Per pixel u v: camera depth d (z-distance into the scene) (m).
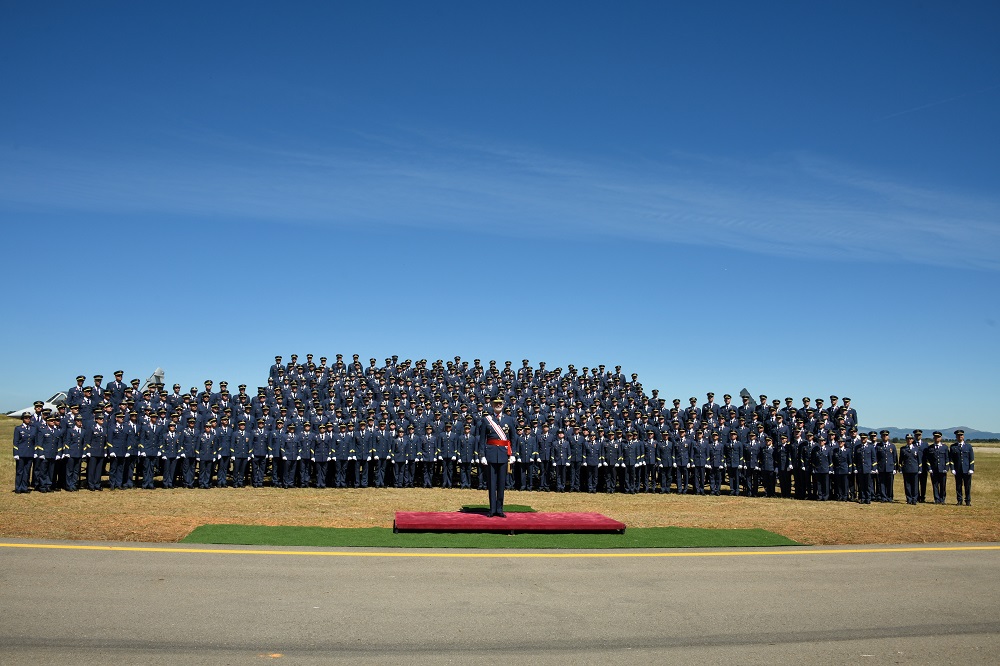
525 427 25.69
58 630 8.43
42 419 20.86
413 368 31.95
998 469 36.59
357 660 7.80
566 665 7.83
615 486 26.08
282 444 24.05
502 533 15.14
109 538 13.55
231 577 10.97
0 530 13.94
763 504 22.56
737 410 27.89
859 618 9.75
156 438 22.50
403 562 12.32
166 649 7.95
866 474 23.16
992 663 8.19
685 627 9.20
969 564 13.17
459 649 8.22
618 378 33.19
